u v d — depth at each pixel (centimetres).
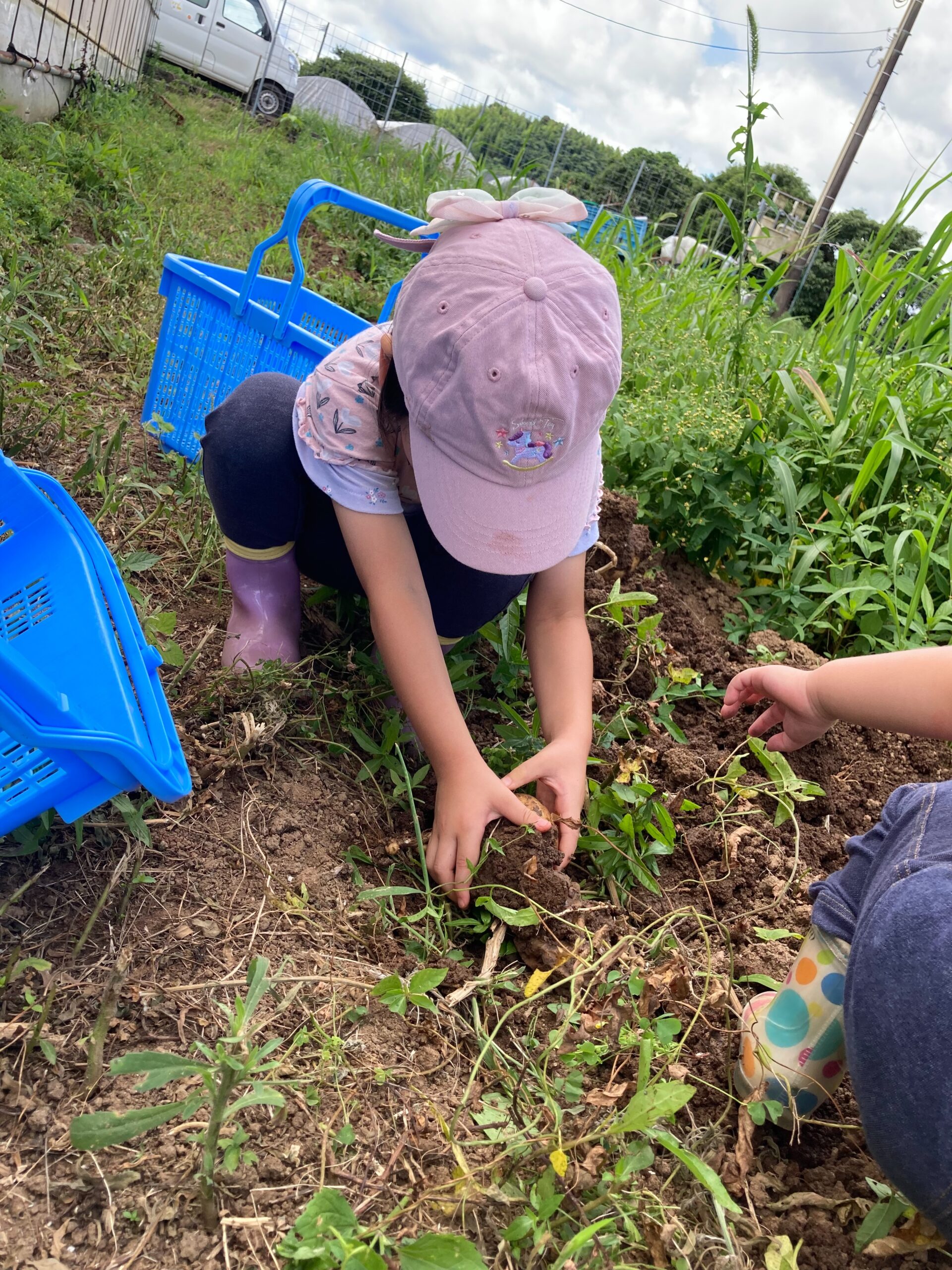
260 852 157
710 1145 132
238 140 912
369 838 169
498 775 188
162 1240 106
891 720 143
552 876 153
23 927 134
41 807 125
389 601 166
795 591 277
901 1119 109
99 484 213
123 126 718
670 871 187
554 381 138
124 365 316
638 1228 118
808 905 184
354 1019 136
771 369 354
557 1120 119
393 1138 123
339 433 168
